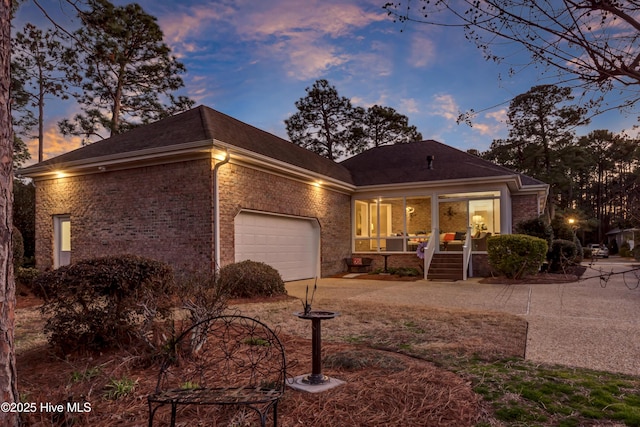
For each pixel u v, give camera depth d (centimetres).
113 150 1088
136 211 1044
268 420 287
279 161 1134
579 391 342
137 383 352
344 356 422
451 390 339
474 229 1516
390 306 765
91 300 430
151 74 2027
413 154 1816
